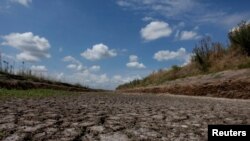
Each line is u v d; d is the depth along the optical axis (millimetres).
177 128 3818
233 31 17859
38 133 3246
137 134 3381
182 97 11898
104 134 3332
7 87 11664
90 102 7777
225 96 11633
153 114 5215
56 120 4156
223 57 18016
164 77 22422
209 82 13211
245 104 8008
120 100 9195
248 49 15984
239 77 12289
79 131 3432
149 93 16422
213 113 5531
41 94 9945
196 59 19469
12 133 3211
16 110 5125
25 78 15734
